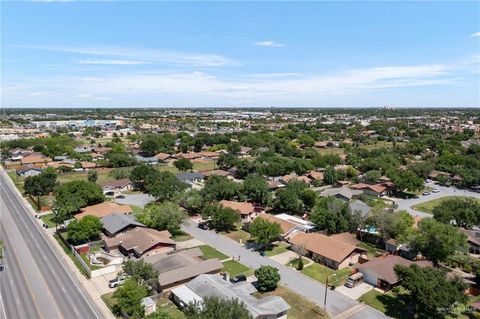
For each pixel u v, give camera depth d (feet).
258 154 632.38
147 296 183.93
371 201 351.87
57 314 167.63
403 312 179.01
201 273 201.36
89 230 248.93
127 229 264.93
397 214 270.67
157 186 343.67
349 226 278.87
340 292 197.47
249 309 160.04
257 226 248.93
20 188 413.59
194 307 148.66
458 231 241.14
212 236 277.44
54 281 199.93
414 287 168.55
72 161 545.85
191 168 516.73
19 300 179.22
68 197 302.25
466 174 461.37
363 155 610.65
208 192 347.36
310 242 246.47
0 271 210.59
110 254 237.25
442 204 312.71
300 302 185.78
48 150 594.65
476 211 293.02
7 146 651.66
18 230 280.92
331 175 451.94
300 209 329.31
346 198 362.94
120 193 396.57
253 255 243.40
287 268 225.15
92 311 170.81
